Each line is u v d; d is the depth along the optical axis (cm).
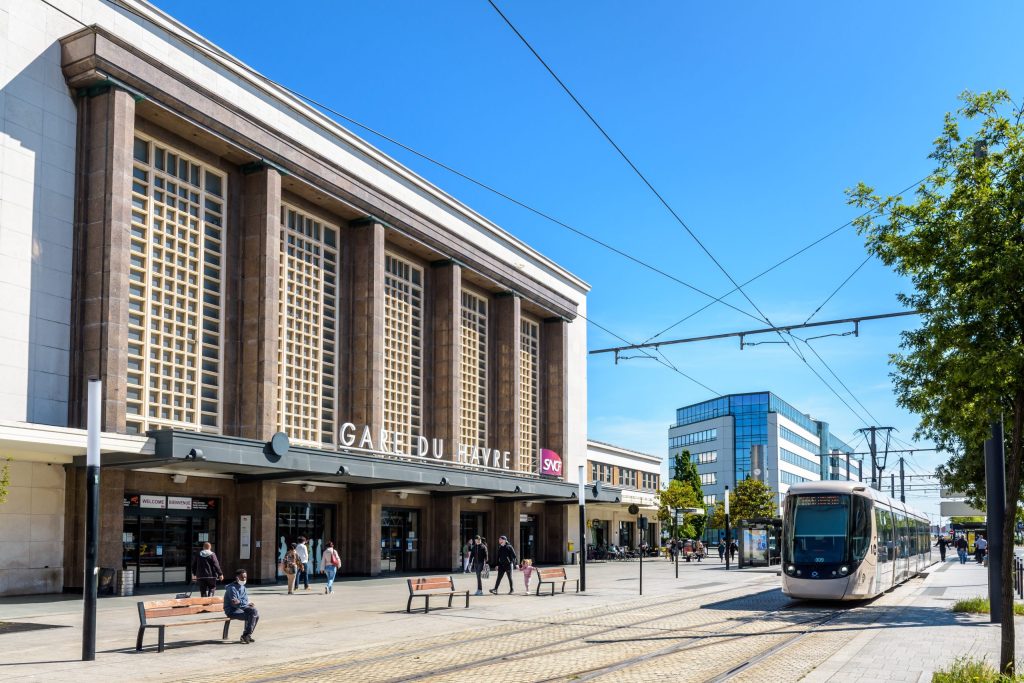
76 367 2533
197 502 2984
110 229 2559
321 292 3528
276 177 3180
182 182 2930
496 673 1276
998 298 1038
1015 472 1062
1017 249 1045
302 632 1762
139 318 2738
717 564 5500
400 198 3931
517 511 4759
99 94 2633
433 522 4159
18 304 2425
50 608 2130
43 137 2527
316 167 3350
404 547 4025
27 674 1241
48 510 2506
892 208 1205
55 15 2588
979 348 1064
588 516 6009
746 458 10756
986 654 1351
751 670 1301
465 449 4394
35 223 2484
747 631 1806
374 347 3650
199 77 2966
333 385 3572
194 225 2989
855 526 2350
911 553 3812
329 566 2762
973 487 2477
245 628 1598
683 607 2366
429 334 4262
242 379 3075
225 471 2927
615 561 5803
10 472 2430
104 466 2575
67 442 2222
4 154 2428
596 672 1283
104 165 2589
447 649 1530
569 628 1864
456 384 4253
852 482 2472
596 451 6588
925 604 2462
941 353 1112
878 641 1595
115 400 2506
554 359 5375
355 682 1198
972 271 1091
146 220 2784
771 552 5203
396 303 4044
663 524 7388
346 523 3641
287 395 3334
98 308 2538
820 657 1436
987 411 1112
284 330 3312
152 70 2705
